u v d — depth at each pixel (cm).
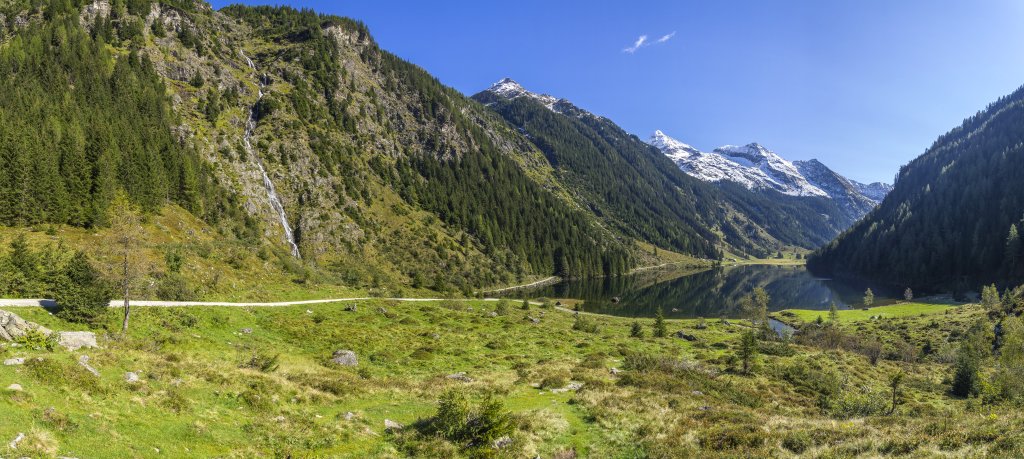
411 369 4600
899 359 7844
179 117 14938
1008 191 19662
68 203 8519
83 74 14538
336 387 3044
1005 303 9912
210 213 12250
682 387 3912
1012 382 4297
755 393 4334
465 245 18888
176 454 1616
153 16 19550
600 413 2827
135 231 4353
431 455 2016
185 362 2867
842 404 3953
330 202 16088
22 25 16362
